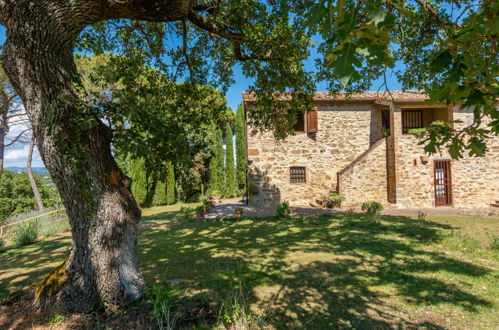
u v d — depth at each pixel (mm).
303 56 5367
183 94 5535
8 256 6617
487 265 4344
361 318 2877
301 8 4922
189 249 5984
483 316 2848
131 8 2590
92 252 3191
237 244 6230
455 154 1806
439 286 3584
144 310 3080
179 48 6027
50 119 2818
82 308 3146
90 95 3535
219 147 19000
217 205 14289
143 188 16297
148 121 3162
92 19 2611
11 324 2900
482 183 11172
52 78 2768
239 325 2654
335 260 4805
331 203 11484
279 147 12594
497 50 1436
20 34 2545
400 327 2691
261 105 5824
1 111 12992
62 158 2984
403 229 7004
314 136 12734
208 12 4684
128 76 5180
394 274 4051
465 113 11156
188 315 2975
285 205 9719
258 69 5289
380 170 11805
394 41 4215
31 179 16125
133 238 3486
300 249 5594
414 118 12734
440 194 11289
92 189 3135
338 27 979
